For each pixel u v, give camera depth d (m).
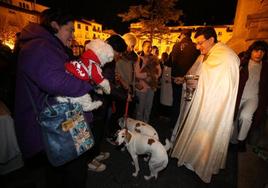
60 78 1.34
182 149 2.99
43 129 1.42
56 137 1.43
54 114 1.42
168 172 2.97
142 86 3.98
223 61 2.53
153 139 2.59
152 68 4.03
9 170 2.50
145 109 4.30
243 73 3.25
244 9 5.11
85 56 1.63
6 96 2.44
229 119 2.57
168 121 5.30
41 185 2.46
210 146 2.66
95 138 2.59
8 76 2.40
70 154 1.48
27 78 1.40
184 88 3.35
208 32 2.71
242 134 3.41
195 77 2.98
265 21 4.57
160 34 20.97
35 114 1.43
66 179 1.75
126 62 3.60
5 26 18.97
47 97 1.46
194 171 2.95
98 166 2.90
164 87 5.19
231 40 5.40
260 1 4.72
